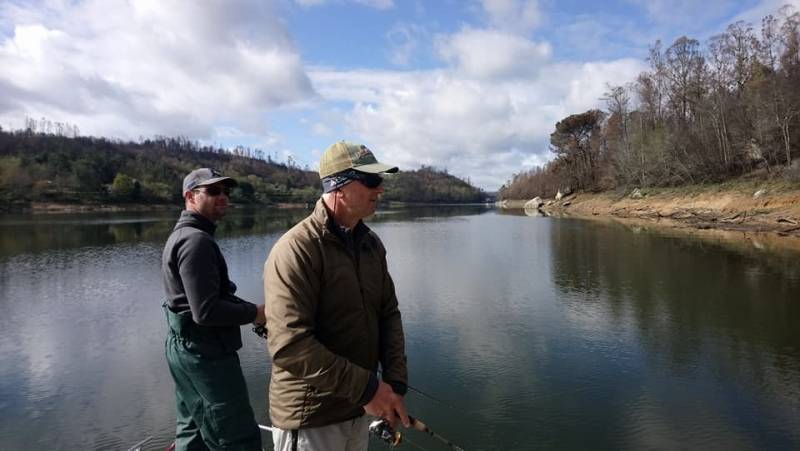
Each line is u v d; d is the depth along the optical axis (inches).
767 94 1408.7
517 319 425.4
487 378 303.1
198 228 111.0
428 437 236.8
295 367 73.4
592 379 301.6
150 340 390.3
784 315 420.8
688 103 1964.8
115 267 738.8
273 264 78.1
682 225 1198.3
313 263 78.1
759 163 1449.3
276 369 86.1
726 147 1523.1
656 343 362.0
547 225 1446.9
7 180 2322.8
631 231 1131.3
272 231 1341.0
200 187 112.0
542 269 670.5
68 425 258.8
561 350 349.4
